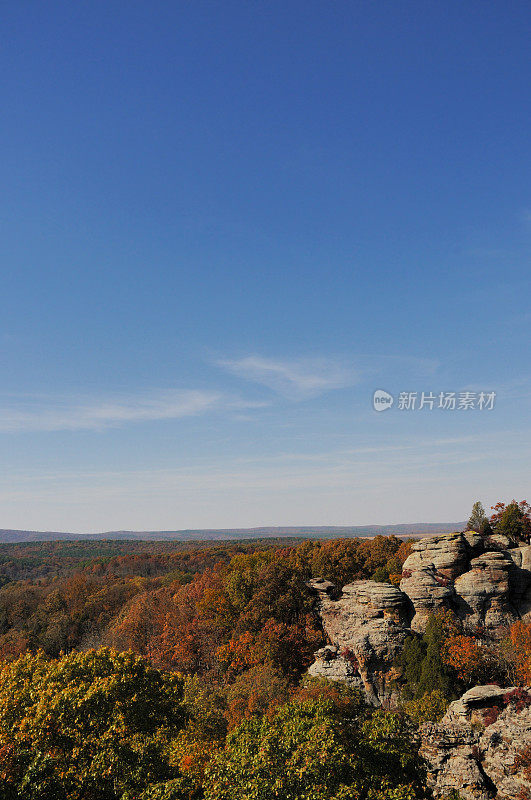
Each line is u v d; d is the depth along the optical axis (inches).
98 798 1150.3
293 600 2819.9
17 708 1302.9
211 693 2146.9
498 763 1475.1
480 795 1446.9
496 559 2591.0
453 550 2684.5
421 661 2226.9
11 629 4119.1
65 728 1219.9
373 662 2352.4
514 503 3097.9
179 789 1112.8
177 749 1380.4
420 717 1914.4
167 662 2947.8
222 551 7504.9
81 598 4576.8
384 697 2269.9
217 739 1588.3
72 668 1464.1
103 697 1314.0
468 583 2554.1
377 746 1294.3
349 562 3663.9
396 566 3425.2
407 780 1266.0
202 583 3843.5
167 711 1457.9
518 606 2539.4
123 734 1245.7
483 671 2081.7
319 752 1082.1
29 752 1111.6
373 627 2447.1
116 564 7199.8
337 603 2691.9
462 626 2418.8
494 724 1568.7
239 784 1036.5
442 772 1515.7
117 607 4424.2
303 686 2196.1
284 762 1079.0
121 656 1514.5
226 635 3036.4
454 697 2025.1
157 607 3715.6
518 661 2016.5
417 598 2529.5
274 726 1235.9
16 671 1510.8
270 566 3093.0
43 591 4982.8
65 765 1155.9
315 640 2623.0
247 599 3097.9
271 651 2495.1
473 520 3289.9
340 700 1727.4
